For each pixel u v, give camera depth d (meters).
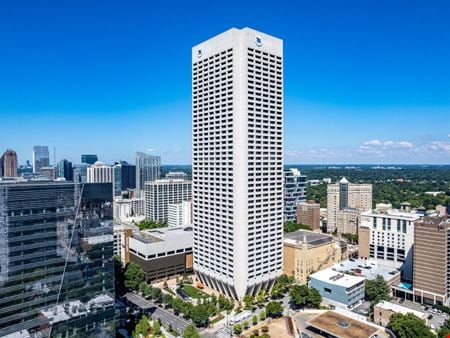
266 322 187.25
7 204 125.31
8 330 125.31
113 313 154.00
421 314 186.88
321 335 172.25
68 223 140.75
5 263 125.06
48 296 135.25
